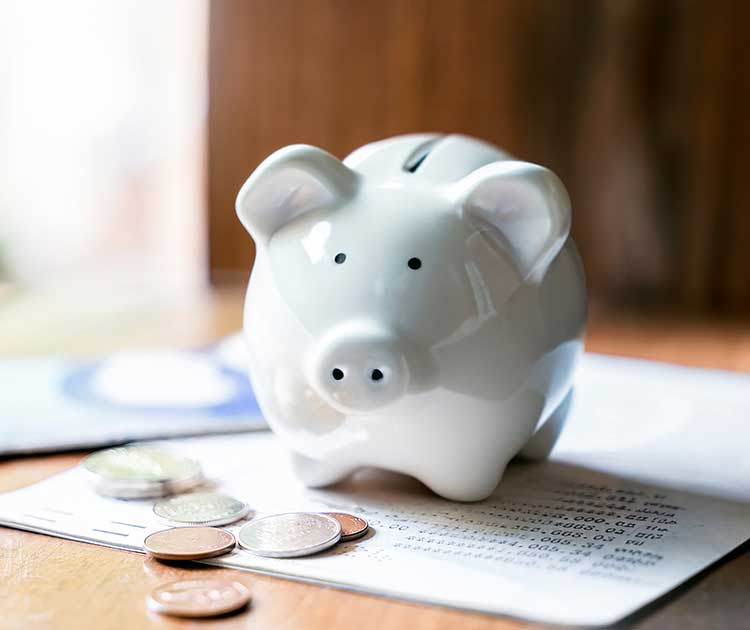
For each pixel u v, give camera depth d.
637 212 1.40
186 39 1.52
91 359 0.96
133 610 0.44
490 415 0.55
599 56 1.37
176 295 1.41
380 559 0.49
